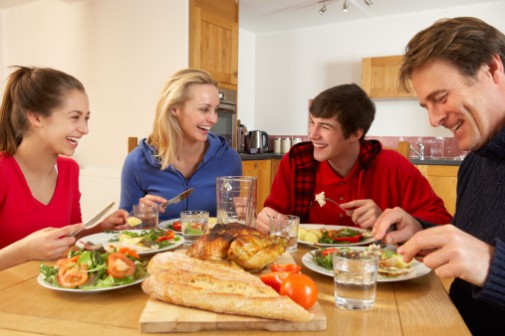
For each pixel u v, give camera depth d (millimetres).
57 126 1386
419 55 903
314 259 1052
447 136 4457
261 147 4957
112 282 847
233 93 4000
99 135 3930
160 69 3551
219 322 683
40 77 1379
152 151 1851
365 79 4492
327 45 5074
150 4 3551
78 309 768
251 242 905
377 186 1693
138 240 1174
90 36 3867
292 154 1828
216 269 799
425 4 4289
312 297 736
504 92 904
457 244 760
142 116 3672
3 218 1422
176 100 1756
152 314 699
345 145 1614
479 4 4266
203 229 1262
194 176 1844
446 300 828
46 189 1517
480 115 908
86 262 889
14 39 4289
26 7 4184
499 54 885
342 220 1706
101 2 3785
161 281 748
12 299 811
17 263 1010
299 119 5312
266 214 1444
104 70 3826
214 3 3680
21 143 1430
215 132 3820
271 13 4621
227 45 3877
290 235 1204
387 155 1717
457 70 879
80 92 1435
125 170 1858
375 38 4777
